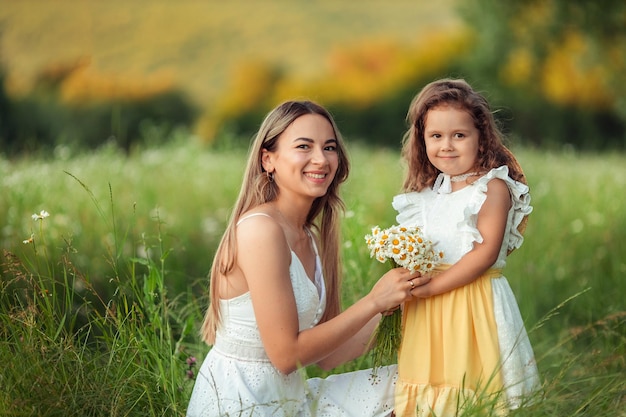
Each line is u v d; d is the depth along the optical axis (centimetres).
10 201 570
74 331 391
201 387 294
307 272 304
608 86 1664
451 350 285
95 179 724
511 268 523
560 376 300
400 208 313
